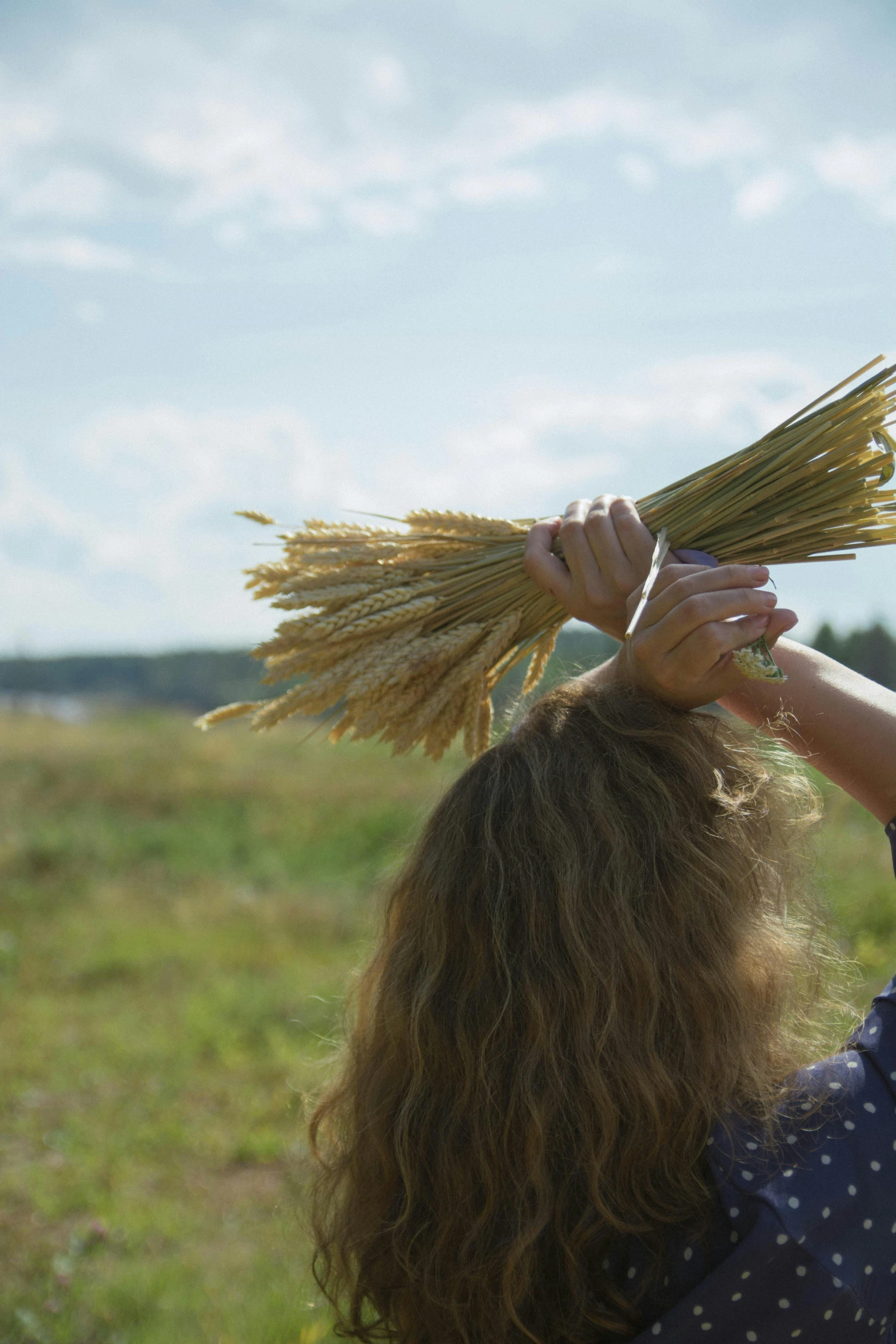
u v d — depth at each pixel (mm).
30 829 9273
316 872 8297
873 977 4059
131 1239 3424
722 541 1159
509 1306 890
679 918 953
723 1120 890
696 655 906
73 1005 5562
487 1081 941
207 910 7297
